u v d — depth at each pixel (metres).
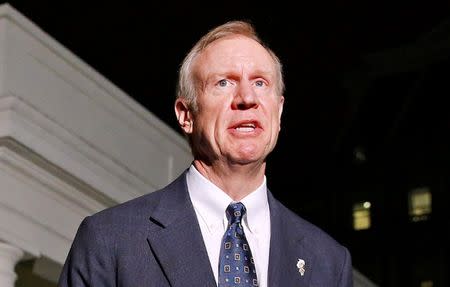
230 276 2.42
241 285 2.41
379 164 24.75
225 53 2.58
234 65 2.56
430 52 23.77
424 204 25.23
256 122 2.52
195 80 2.59
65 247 7.50
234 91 2.55
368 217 25.53
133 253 2.45
